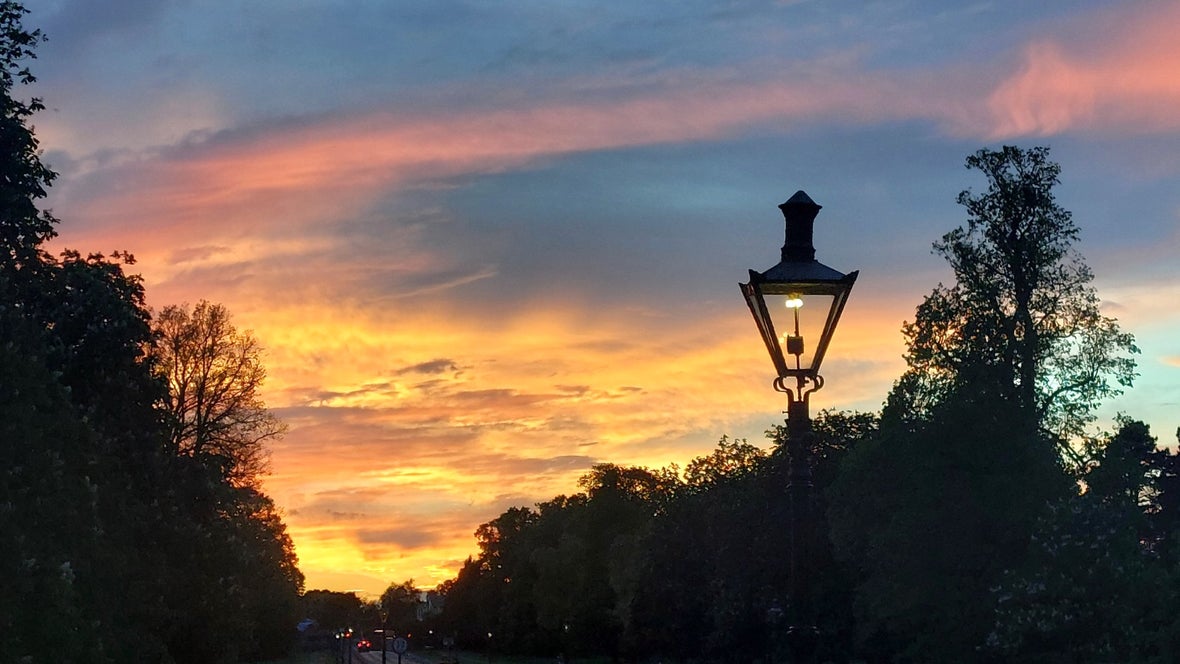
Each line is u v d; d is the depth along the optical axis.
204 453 55.91
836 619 67.25
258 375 65.06
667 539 90.31
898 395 61.00
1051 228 60.09
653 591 89.38
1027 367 57.16
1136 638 40.38
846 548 65.50
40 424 31.31
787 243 10.03
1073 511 45.56
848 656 67.31
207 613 45.91
